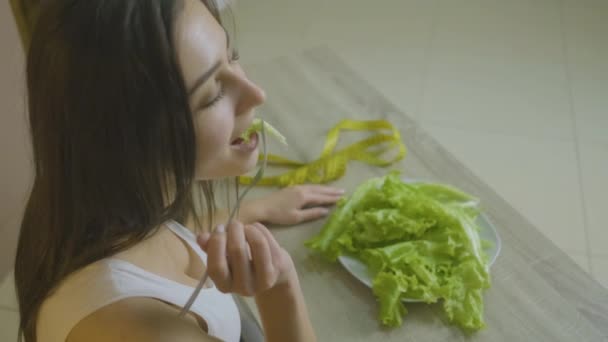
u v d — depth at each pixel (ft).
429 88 5.60
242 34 6.57
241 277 1.61
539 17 6.61
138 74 1.45
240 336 2.51
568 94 5.42
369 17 6.79
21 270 2.05
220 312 2.10
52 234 1.80
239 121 1.79
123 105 1.48
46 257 1.85
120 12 1.42
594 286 2.63
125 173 1.59
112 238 1.77
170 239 2.12
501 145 4.79
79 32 1.44
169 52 1.47
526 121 5.08
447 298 2.49
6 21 3.83
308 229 2.95
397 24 6.64
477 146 4.78
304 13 6.90
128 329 1.65
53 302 1.78
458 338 2.43
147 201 1.66
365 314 2.54
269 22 6.77
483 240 2.77
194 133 1.60
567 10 6.69
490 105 5.32
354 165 3.34
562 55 5.99
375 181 3.00
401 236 2.72
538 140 4.83
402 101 5.42
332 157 3.36
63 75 1.48
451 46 6.23
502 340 2.41
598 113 5.17
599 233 3.94
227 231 1.66
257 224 1.76
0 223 4.33
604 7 6.70
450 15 6.74
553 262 2.74
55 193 1.71
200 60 1.56
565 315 2.50
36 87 1.58
